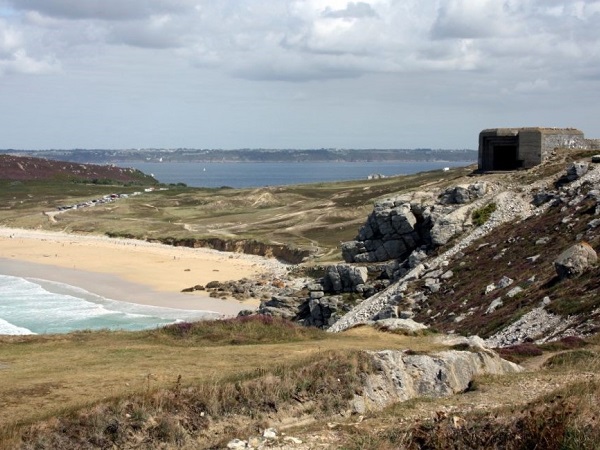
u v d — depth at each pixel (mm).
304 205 155250
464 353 25891
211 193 193500
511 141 65750
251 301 78000
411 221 58594
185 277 94750
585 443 14484
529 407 17594
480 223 55188
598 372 24938
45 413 17672
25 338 29250
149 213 165375
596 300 33281
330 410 20797
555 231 46594
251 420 19453
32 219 161250
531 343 31531
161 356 24953
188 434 18438
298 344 28203
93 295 82000
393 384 23203
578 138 66125
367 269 57938
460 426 16500
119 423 17938
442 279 49188
